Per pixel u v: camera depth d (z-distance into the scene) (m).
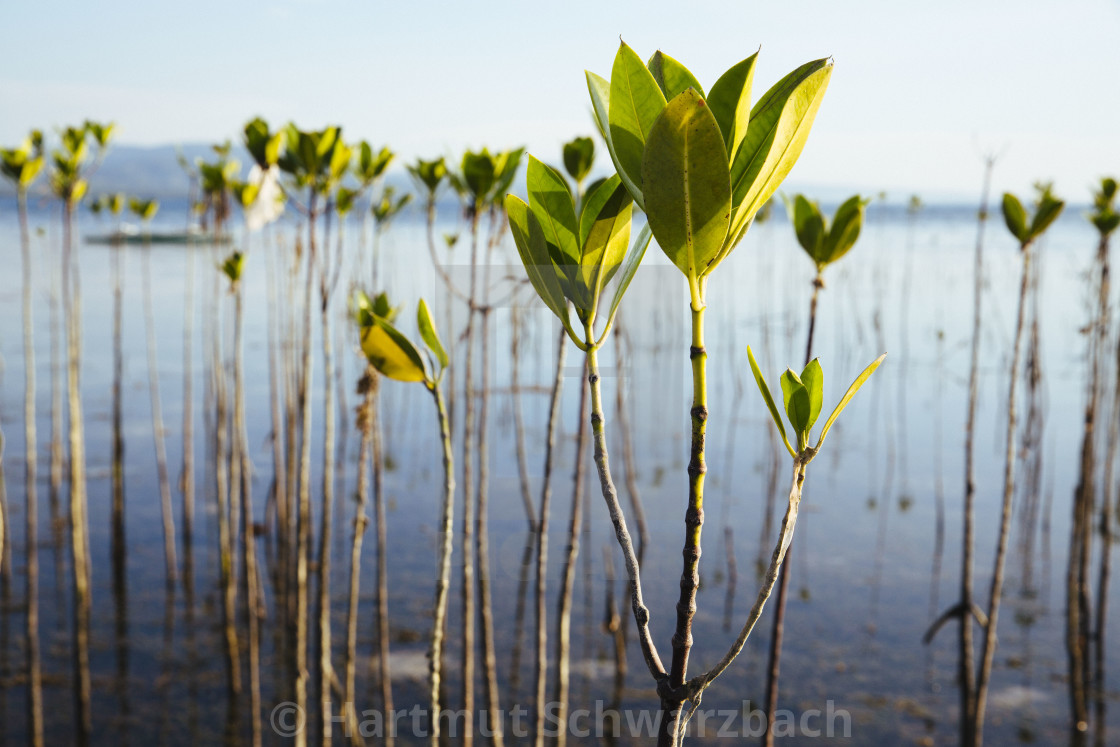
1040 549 7.06
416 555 6.89
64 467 8.27
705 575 6.62
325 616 3.83
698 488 1.00
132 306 17.86
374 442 4.12
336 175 3.25
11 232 30.92
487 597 3.71
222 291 11.62
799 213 2.36
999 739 4.65
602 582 6.10
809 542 7.23
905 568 6.74
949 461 9.32
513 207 1.09
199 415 10.34
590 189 2.52
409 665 5.33
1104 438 9.47
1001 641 5.70
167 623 5.83
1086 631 4.79
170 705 4.93
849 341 15.66
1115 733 4.71
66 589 6.18
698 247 0.94
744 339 15.46
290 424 5.44
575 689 5.07
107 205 6.92
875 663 5.42
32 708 4.44
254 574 5.62
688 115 0.86
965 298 21.77
